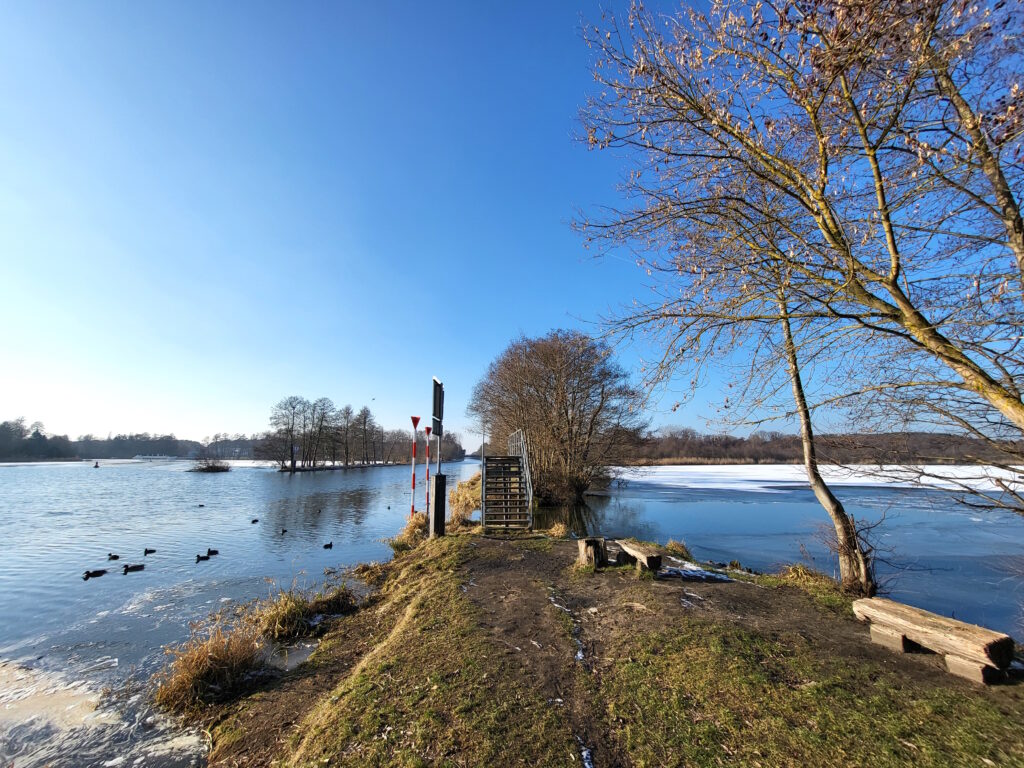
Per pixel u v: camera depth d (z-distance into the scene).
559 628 5.60
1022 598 9.66
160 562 12.77
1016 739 3.28
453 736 3.59
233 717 4.76
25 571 11.94
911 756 3.15
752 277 4.79
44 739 4.68
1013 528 16.91
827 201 4.16
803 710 3.71
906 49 3.31
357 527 18.98
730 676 4.24
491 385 35.62
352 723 3.86
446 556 9.52
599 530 17.77
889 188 4.25
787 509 22.98
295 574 11.28
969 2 3.02
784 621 5.64
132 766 4.19
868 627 5.47
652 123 4.42
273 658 6.18
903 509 20.91
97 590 10.21
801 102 3.71
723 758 3.25
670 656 4.69
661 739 3.49
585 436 27.11
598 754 3.36
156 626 8.06
